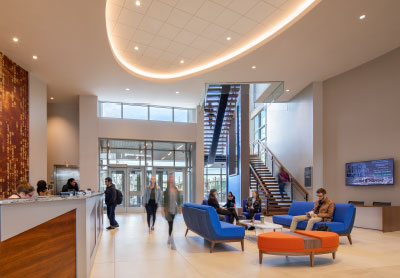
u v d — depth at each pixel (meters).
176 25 8.52
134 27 8.57
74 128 14.70
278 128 16.70
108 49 8.86
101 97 14.00
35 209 2.84
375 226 9.32
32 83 10.67
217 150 20.14
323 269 4.95
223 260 5.48
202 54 10.40
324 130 12.47
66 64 9.92
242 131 14.12
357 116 11.04
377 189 10.21
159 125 14.98
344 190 11.50
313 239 5.18
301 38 8.73
